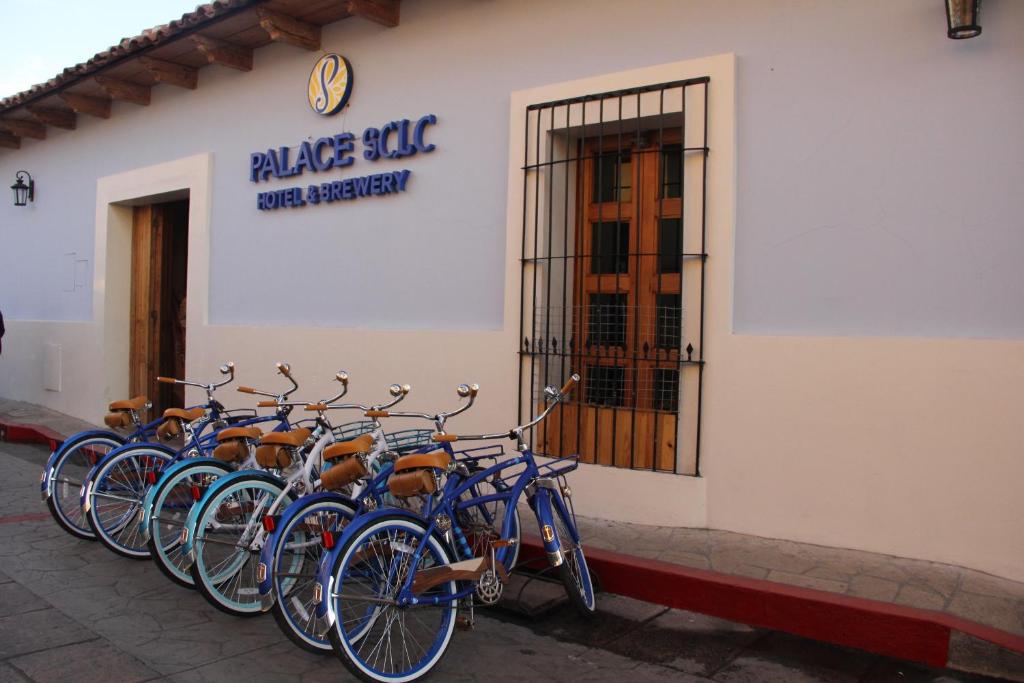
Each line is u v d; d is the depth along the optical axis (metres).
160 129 9.36
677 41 5.46
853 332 4.84
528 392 6.04
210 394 5.64
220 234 8.58
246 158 8.30
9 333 12.05
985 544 4.42
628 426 5.62
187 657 3.79
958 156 4.54
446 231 6.64
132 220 10.40
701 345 5.28
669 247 5.68
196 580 4.12
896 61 4.72
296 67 7.83
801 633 4.16
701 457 5.31
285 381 7.80
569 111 5.73
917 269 4.65
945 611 3.99
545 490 4.36
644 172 5.81
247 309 8.29
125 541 5.23
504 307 6.21
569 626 4.32
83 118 10.59
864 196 4.81
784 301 5.07
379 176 7.04
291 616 3.75
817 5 4.96
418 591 3.63
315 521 3.95
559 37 6.00
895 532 4.67
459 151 6.56
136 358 10.33
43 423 10.13
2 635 3.95
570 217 6.08
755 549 4.91
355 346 7.18
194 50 8.19
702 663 3.88
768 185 5.12
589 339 5.90
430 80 6.75
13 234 12.09
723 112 5.23
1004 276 4.42
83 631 4.04
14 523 5.99
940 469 4.54
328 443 4.73
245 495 4.37
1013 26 4.40
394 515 3.64
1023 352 4.32
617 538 5.21
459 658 3.91
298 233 7.81
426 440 5.18
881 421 4.70
